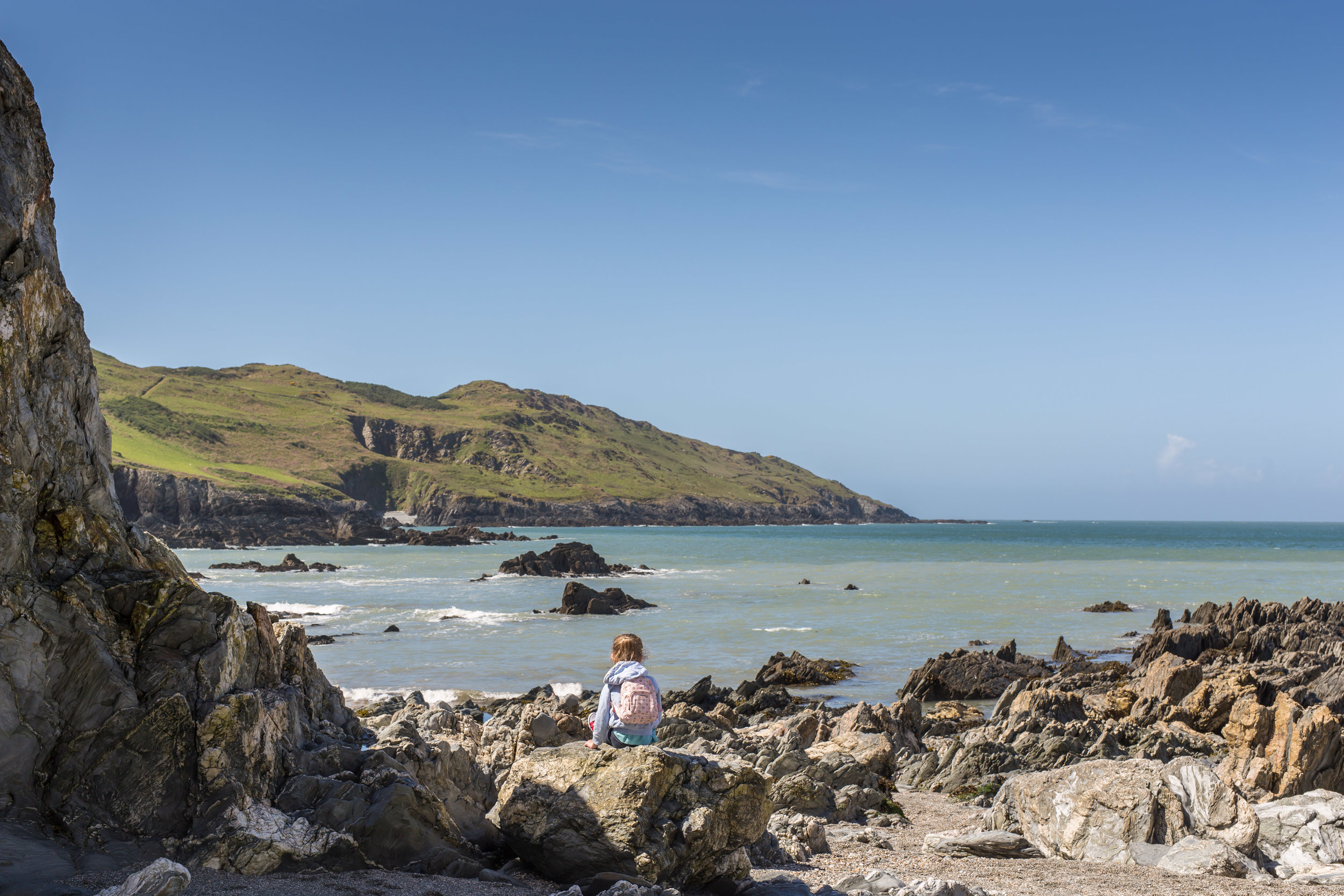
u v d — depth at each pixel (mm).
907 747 19641
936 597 65688
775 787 12828
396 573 94875
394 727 9375
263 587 74750
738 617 53531
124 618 6965
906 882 7934
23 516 6730
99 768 6332
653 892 6715
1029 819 11117
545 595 68312
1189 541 197125
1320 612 41594
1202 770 10422
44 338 7285
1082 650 41656
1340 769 11812
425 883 6742
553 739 13406
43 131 7566
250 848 6438
